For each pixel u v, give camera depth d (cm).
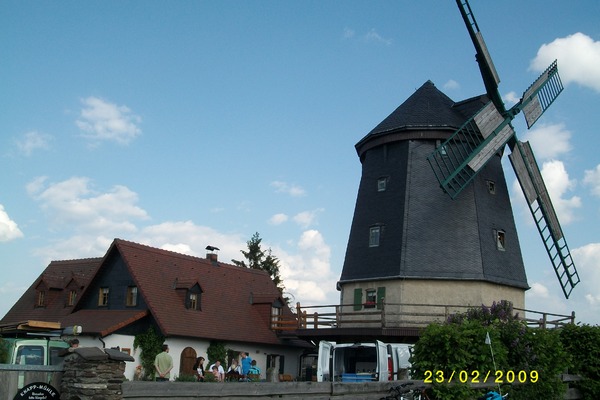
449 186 2944
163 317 3131
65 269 4144
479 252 2977
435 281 2930
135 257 3384
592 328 1988
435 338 1453
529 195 3256
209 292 3644
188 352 3200
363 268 3103
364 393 1305
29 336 1691
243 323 3606
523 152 3272
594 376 1952
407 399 1370
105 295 3403
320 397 1220
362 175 3400
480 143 3080
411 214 3048
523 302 3170
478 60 3084
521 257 3225
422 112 3222
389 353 2017
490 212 3138
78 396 970
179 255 3716
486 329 1512
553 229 3350
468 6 2995
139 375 3005
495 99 3183
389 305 2948
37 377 996
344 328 2873
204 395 1048
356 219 3288
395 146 3244
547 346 1681
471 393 1429
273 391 1144
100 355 984
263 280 4197
